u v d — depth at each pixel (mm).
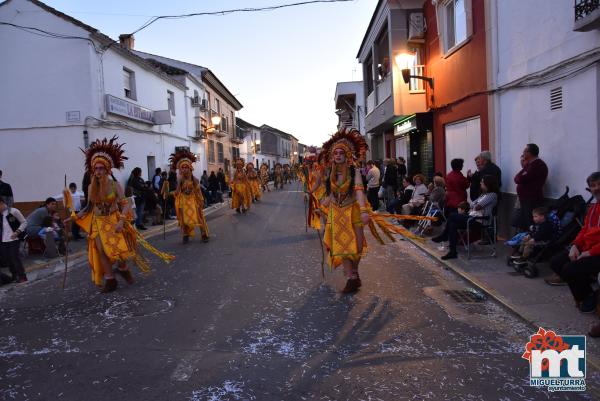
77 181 15727
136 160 19219
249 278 7398
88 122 15617
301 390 3766
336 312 5645
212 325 5305
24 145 15852
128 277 7242
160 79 22375
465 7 10641
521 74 8492
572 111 7062
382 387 3785
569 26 7008
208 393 3746
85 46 15539
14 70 15758
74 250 10789
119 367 4273
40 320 5738
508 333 4875
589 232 5160
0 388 3945
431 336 4828
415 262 8234
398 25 14578
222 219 15828
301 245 10148
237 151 45219
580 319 5031
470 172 10805
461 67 11359
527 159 7613
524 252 6773
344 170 6215
